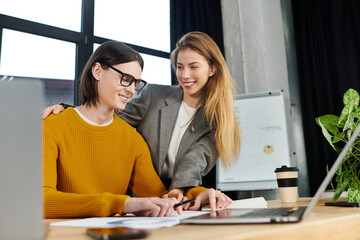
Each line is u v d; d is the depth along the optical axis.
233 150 1.71
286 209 0.66
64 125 1.15
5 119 0.38
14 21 2.60
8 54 2.61
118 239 0.39
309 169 3.15
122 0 3.22
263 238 0.40
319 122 1.09
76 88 2.85
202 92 1.70
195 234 0.41
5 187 0.37
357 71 3.07
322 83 3.22
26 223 0.38
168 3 3.48
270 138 2.80
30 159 0.38
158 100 1.68
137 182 1.35
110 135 1.22
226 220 0.50
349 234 0.58
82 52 2.90
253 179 2.77
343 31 3.17
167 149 1.64
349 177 1.07
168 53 3.39
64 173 1.14
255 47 3.27
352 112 1.09
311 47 3.31
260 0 3.28
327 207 0.90
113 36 3.14
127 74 1.21
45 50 2.77
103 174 1.20
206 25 3.31
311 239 0.47
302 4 3.41
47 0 2.80
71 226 0.58
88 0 2.98
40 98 0.39
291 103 3.31
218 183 2.84
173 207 0.77
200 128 1.66
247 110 2.90
